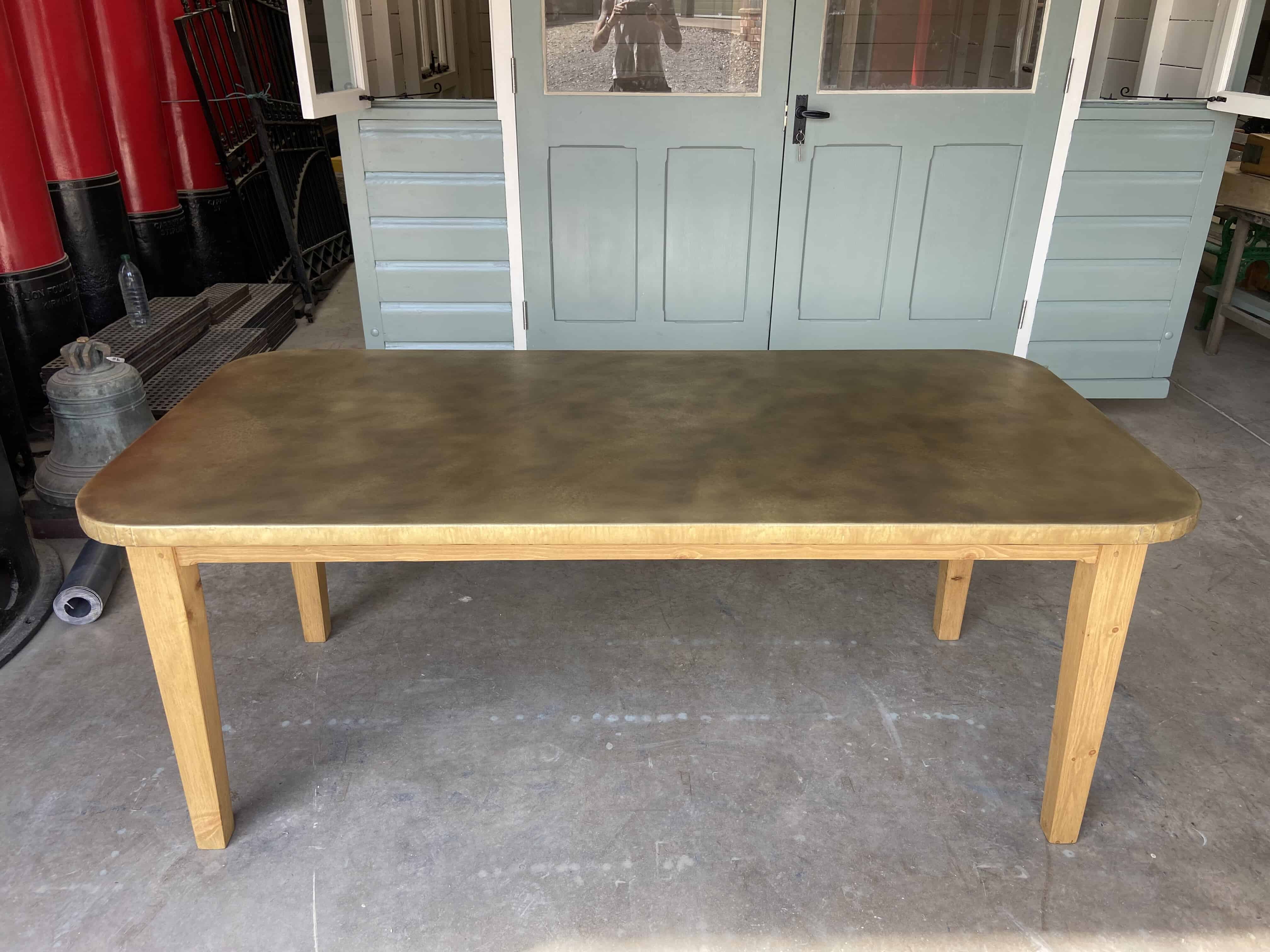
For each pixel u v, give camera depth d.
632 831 1.84
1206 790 1.96
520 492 1.56
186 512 1.48
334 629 2.50
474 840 1.82
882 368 2.22
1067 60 3.30
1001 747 2.08
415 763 2.02
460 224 3.48
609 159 3.39
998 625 2.54
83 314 3.74
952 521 1.46
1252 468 3.51
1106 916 1.67
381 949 1.59
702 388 2.08
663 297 3.63
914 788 1.96
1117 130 3.41
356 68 3.25
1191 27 3.54
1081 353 3.80
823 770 2.00
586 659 2.38
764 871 1.75
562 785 1.96
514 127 3.33
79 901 1.68
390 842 1.81
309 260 5.89
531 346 3.71
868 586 2.73
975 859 1.78
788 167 3.42
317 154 6.42
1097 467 1.68
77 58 3.77
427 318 3.65
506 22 3.18
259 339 4.39
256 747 2.06
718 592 2.69
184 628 1.57
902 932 1.63
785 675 2.32
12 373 3.31
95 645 2.44
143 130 4.66
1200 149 3.46
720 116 3.34
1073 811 1.78
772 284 3.62
